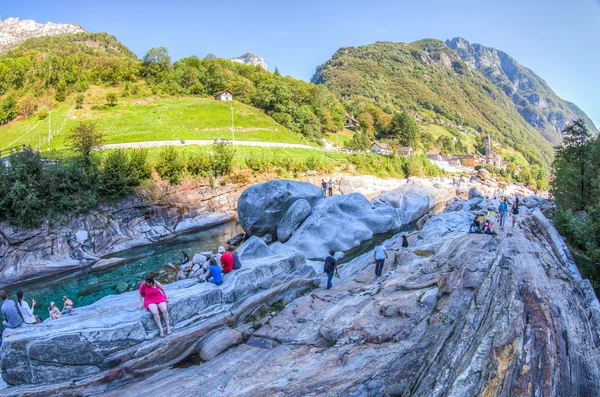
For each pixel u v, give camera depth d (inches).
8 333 373.1
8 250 1034.7
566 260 628.4
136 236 1342.3
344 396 302.7
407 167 3208.7
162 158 1653.5
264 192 1165.1
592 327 360.2
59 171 1240.8
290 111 3617.1
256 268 568.7
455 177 3880.4
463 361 266.8
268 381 346.3
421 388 265.0
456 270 513.3
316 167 2373.3
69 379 373.1
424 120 7534.5
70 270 1072.2
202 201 1662.2
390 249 959.6
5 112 2773.1
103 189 1341.0
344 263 916.6
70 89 3257.9
